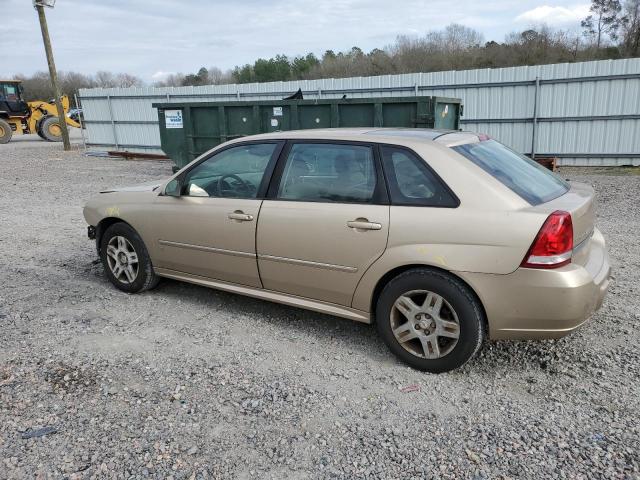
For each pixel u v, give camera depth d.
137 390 3.43
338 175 3.84
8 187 12.68
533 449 2.79
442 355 3.49
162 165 17.81
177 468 2.71
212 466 2.72
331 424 3.05
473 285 3.28
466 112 15.78
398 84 16.53
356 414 3.14
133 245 5.03
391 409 3.19
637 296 4.80
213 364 3.76
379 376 3.57
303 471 2.68
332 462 2.74
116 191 5.27
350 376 3.58
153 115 21.16
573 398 3.25
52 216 9.16
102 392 3.41
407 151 3.61
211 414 3.16
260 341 4.13
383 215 3.56
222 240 4.36
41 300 5.05
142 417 3.14
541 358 3.75
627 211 8.52
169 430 3.01
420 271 3.47
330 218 3.77
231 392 3.39
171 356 3.89
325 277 3.88
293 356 3.88
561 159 14.92
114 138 22.45
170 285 5.43
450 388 3.40
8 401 3.32
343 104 11.05
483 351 3.88
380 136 3.79
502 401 3.24
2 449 2.86
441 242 3.35
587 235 3.48
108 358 3.87
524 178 3.61
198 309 4.79
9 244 7.23
